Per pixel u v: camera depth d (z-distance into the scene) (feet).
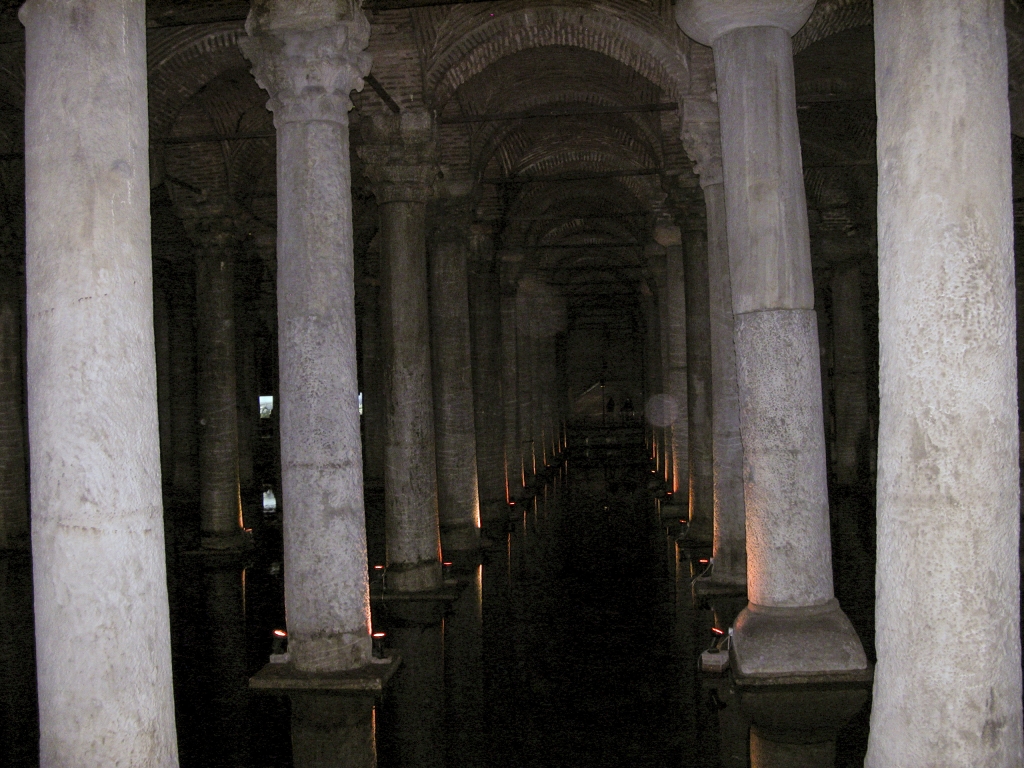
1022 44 23.27
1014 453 10.03
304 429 18.48
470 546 34.30
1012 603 9.98
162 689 10.48
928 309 9.89
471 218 34.68
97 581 9.87
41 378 10.03
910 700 10.04
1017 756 9.95
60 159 10.06
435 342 34.19
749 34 17.89
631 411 101.86
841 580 27.50
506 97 34.60
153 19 21.16
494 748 15.34
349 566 18.86
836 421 48.29
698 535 35.47
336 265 18.39
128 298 10.27
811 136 37.93
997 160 9.95
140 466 10.30
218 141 33.88
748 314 18.19
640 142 38.60
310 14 18.16
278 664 19.21
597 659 20.47
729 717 16.39
